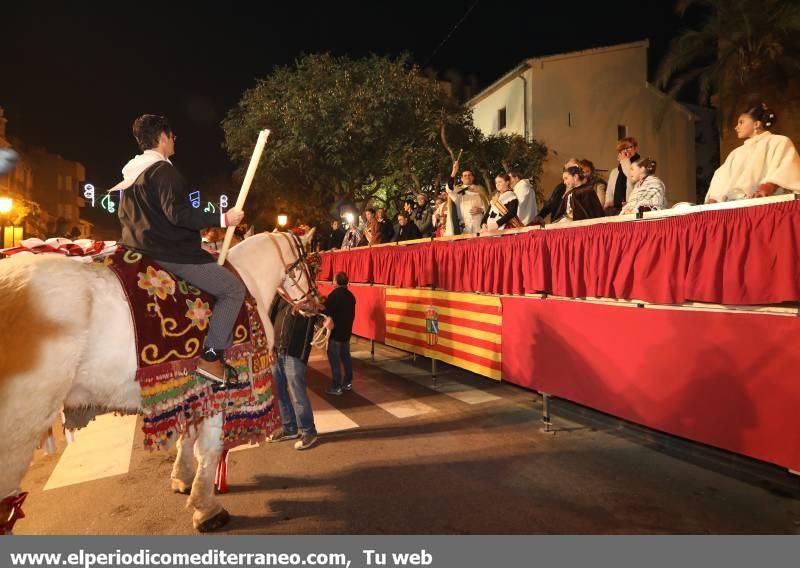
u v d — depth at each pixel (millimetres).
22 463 2271
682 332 3621
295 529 3295
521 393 6426
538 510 3432
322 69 16984
